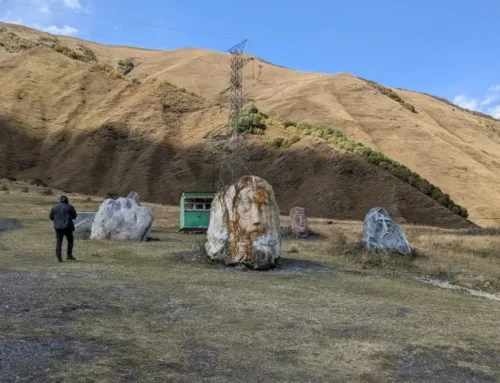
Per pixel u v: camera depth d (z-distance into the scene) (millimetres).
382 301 10930
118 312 8297
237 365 6262
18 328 6887
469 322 9422
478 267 17844
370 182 65625
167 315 8438
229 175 69750
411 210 60875
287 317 8781
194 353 6590
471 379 6332
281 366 6336
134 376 5605
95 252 16359
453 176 82438
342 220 53281
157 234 25531
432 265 17781
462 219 60844
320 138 76125
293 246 21781
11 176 71562
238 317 8586
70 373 5508
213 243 15516
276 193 68188
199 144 78188
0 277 10375
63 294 9055
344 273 15172
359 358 6824
